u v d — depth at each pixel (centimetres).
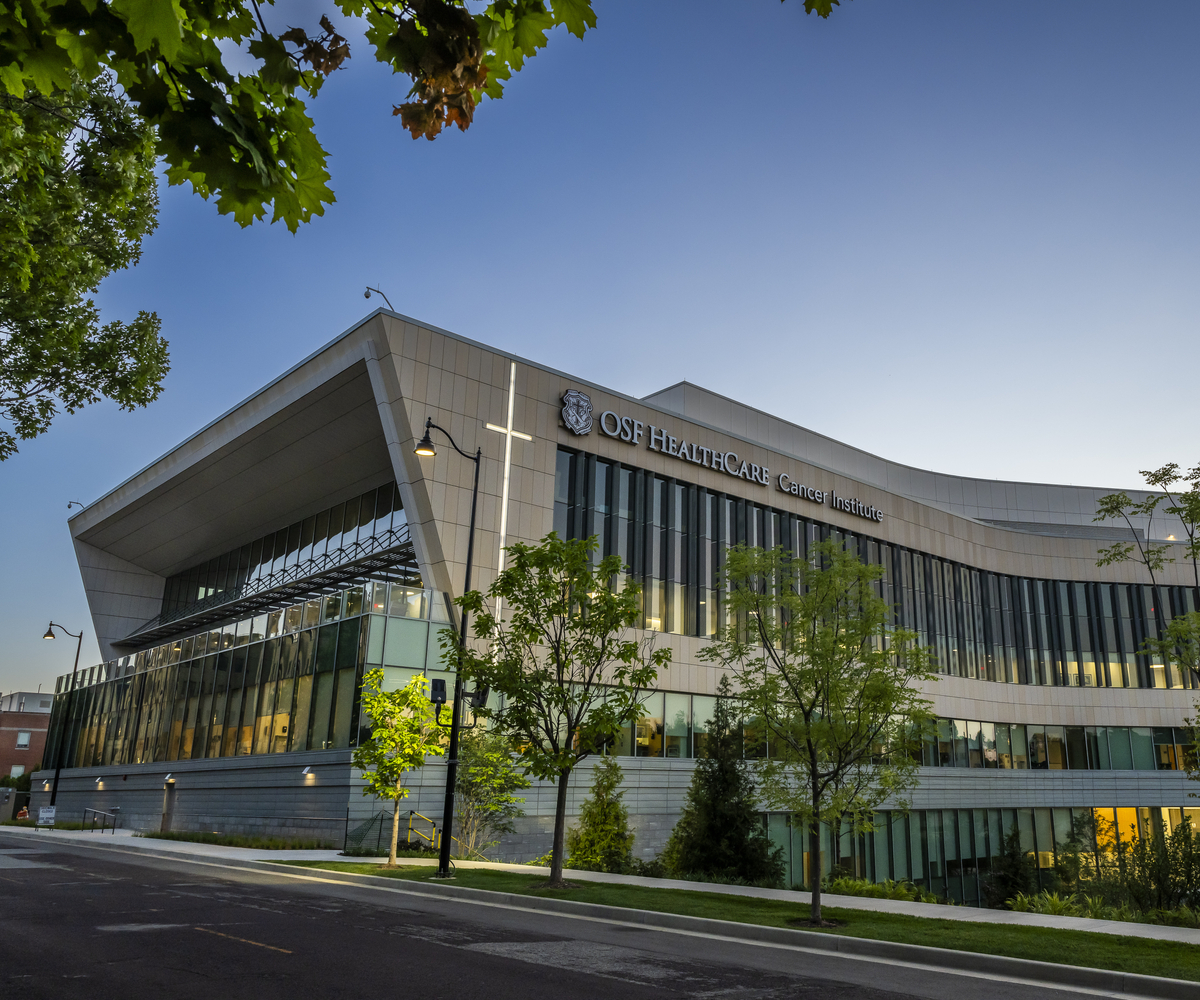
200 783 3862
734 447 4181
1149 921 1827
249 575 5109
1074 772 5169
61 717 5878
